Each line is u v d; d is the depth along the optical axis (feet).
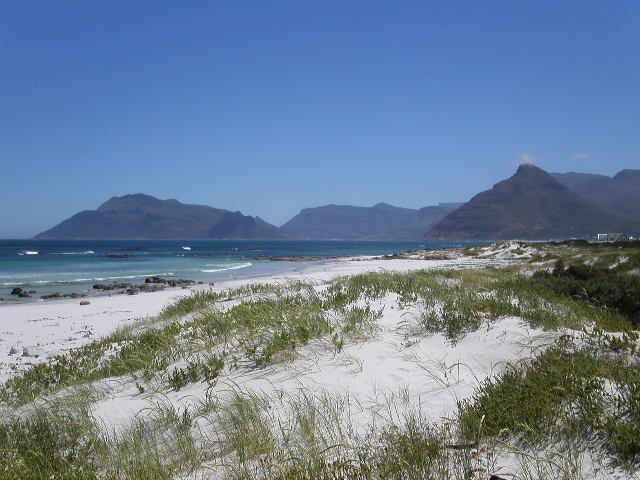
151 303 72.13
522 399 16.15
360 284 44.83
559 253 119.24
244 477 13.33
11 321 57.77
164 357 28.25
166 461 15.80
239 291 55.52
